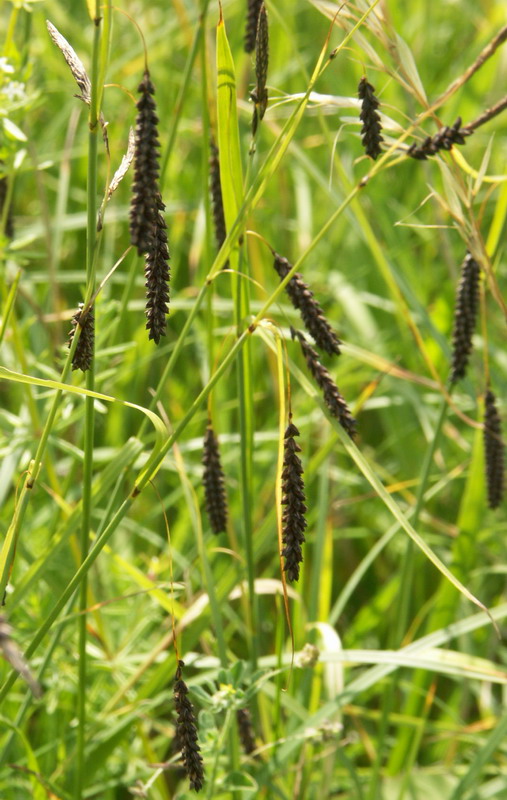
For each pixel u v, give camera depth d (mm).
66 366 749
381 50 1214
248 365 816
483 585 1080
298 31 1590
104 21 738
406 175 1350
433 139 772
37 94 844
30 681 667
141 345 1054
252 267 1096
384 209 1175
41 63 1360
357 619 1011
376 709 1021
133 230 725
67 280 1087
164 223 731
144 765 885
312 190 1347
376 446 1247
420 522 987
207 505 823
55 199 1365
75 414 875
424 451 1165
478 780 916
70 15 1526
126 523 960
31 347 1048
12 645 669
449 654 878
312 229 1294
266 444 1109
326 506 924
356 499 937
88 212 745
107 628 917
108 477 832
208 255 843
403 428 1127
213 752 819
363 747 952
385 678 951
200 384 1154
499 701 1049
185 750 749
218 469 821
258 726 916
